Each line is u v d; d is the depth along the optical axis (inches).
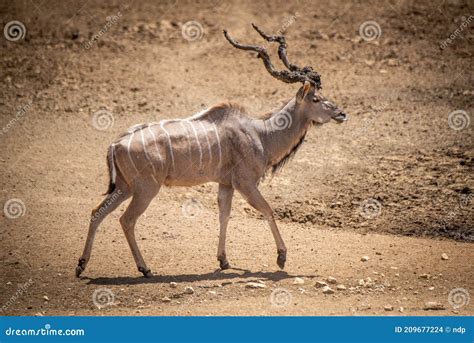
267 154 911.7
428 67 1737.2
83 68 1772.9
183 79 1710.1
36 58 1823.3
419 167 1238.9
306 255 933.8
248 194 888.9
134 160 839.7
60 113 1526.8
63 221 1040.2
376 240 995.3
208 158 873.5
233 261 913.5
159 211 1082.7
